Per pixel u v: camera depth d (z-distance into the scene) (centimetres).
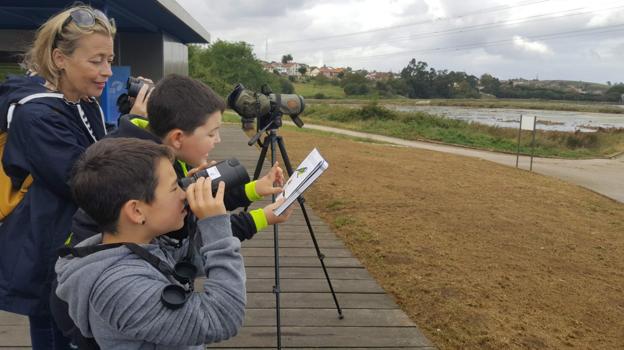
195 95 156
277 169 196
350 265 429
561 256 551
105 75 176
